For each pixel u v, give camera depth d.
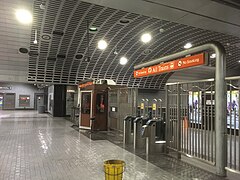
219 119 4.76
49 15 10.30
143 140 7.38
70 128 12.30
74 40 13.38
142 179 4.47
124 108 10.09
